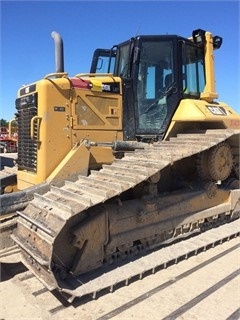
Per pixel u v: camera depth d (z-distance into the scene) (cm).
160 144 529
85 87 524
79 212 365
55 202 391
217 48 658
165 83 574
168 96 570
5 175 600
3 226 463
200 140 515
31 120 505
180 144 514
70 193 404
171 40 571
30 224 399
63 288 362
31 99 518
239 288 398
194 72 613
